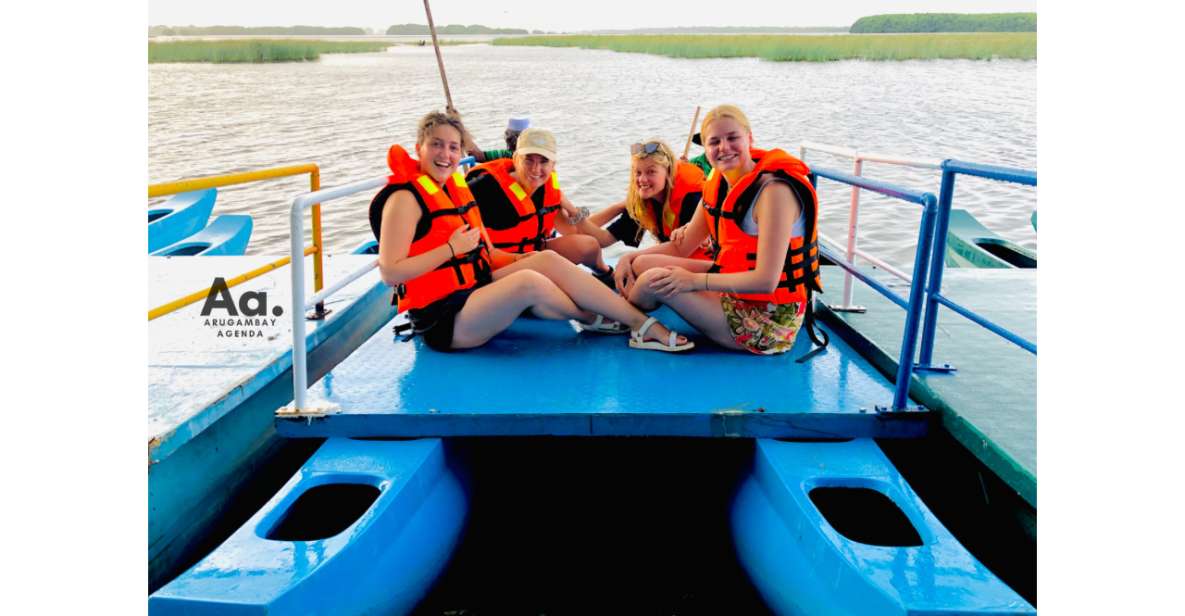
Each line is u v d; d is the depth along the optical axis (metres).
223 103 37.41
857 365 3.71
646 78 51.84
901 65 70.12
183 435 2.88
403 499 2.79
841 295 4.80
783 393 3.34
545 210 4.45
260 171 3.82
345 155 20.34
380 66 76.31
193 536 3.09
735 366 3.68
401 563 2.68
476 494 3.59
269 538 2.63
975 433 2.86
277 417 3.19
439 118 3.49
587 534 3.64
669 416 3.13
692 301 3.72
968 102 34.75
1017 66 68.12
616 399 3.27
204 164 19.00
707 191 3.78
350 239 11.42
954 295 4.84
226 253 7.10
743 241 3.57
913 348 3.13
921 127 25.55
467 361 3.78
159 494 2.84
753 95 38.00
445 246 3.55
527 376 3.55
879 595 2.12
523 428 3.15
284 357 3.72
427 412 3.15
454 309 3.76
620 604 3.10
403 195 3.45
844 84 45.97
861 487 2.80
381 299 5.36
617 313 3.91
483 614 3.01
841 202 13.62
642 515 3.81
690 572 3.32
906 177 16.38
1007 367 3.53
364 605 2.45
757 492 3.11
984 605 2.04
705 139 3.53
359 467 2.93
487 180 4.29
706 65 71.44
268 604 2.10
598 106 32.66
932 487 3.38
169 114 31.89
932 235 2.99
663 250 4.24
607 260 8.59
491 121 27.16
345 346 4.68
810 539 2.51
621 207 5.07
